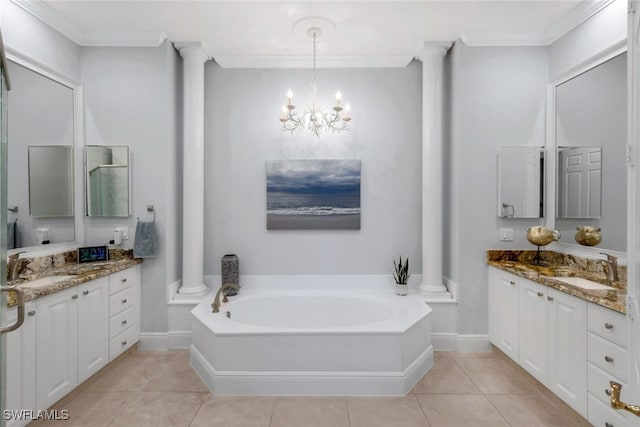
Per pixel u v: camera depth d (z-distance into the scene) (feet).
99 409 7.14
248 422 6.73
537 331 7.66
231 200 11.27
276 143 11.30
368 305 10.14
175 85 10.52
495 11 8.65
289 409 7.16
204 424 6.68
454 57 10.17
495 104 9.88
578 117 8.83
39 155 8.52
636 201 3.73
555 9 8.55
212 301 9.92
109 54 9.87
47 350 6.58
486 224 9.93
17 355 5.94
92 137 9.87
